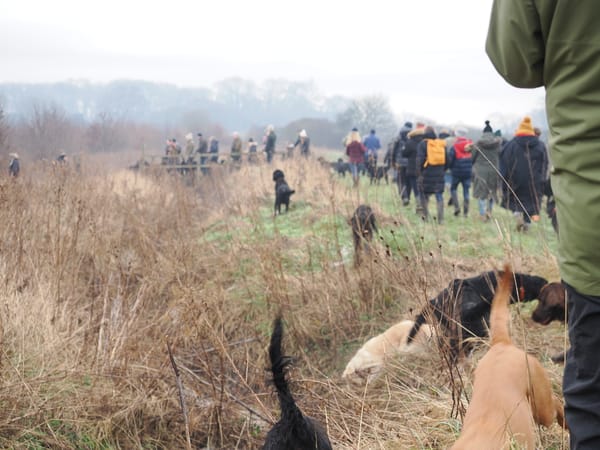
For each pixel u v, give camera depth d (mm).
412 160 12758
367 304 7484
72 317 6219
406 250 8219
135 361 5609
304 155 20312
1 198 7430
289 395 3805
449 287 5504
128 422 5094
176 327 6262
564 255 2168
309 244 9469
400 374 5488
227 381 5988
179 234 9805
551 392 3615
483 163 12047
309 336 7328
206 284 8016
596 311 2105
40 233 7547
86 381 5262
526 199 10227
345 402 5172
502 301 3953
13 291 5961
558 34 2051
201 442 5223
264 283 8000
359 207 8555
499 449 2947
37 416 4707
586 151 2025
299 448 3760
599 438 2174
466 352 5344
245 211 12352
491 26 2332
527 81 2260
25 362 5137
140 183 14227
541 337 5613
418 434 4043
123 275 7043
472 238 8875
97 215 9586
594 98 2006
